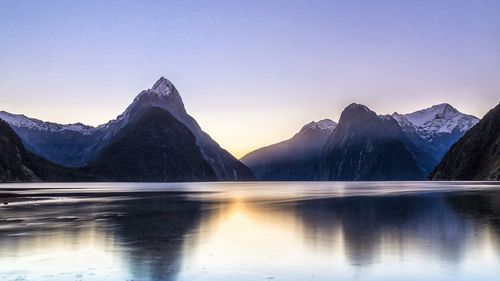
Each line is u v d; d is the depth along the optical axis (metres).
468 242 28.86
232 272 21.47
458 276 20.69
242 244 28.98
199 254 25.62
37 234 33.56
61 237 31.98
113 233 34.16
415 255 24.94
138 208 59.50
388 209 54.06
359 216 45.78
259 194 108.56
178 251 26.56
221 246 28.28
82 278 20.41
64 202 73.00
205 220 43.47
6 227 37.78
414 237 31.05
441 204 60.72
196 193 117.00
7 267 22.48
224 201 76.69
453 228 35.31
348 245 28.23
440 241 29.31
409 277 20.53
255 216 47.06
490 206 56.16
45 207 61.38
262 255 25.30
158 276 20.77
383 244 28.44
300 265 22.81
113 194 107.88
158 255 25.33
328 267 22.38
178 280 20.09
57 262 23.59
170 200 80.31
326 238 31.11
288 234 33.22
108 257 24.80
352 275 20.89
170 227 37.78
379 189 145.62
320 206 61.50
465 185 145.88
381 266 22.48
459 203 61.97
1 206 63.31
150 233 34.06
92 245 28.62
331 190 141.62
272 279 20.28
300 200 78.06
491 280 20.06
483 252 25.61
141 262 23.58
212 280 20.09
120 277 20.55
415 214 46.84
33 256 25.14
